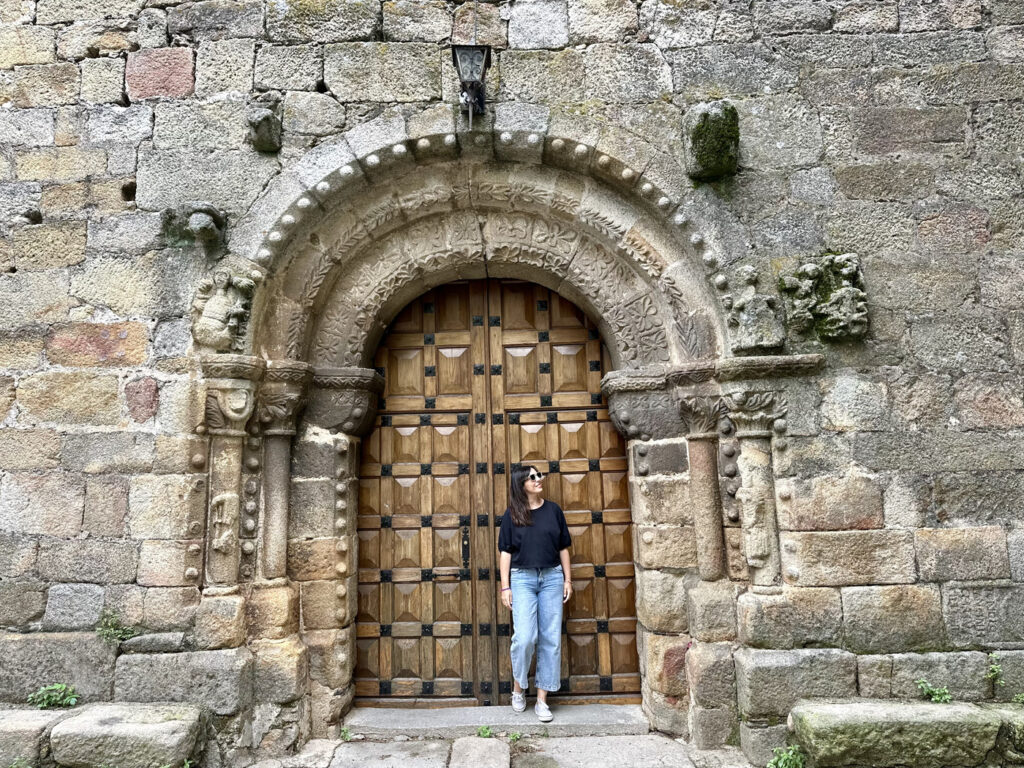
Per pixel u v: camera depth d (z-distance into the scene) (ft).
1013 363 12.27
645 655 12.98
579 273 13.76
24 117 13.24
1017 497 11.92
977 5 13.33
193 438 12.16
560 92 13.12
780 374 12.21
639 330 13.46
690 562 12.73
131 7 13.60
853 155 12.88
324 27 13.38
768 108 13.05
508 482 14.20
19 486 12.16
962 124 12.95
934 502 11.93
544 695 12.90
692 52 13.25
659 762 11.39
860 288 12.39
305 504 13.12
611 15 13.38
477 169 13.62
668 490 12.96
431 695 13.69
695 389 12.74
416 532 14.15
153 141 13.10
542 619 12.91
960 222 12.67
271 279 13.03
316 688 12.60
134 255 12.76
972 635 11.58
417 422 14.47
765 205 12.74
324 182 12.83
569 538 13.20
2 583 11.93
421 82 13.15
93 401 12.35
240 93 13.20
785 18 13.34
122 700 11.48
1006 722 10.50
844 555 11.79
